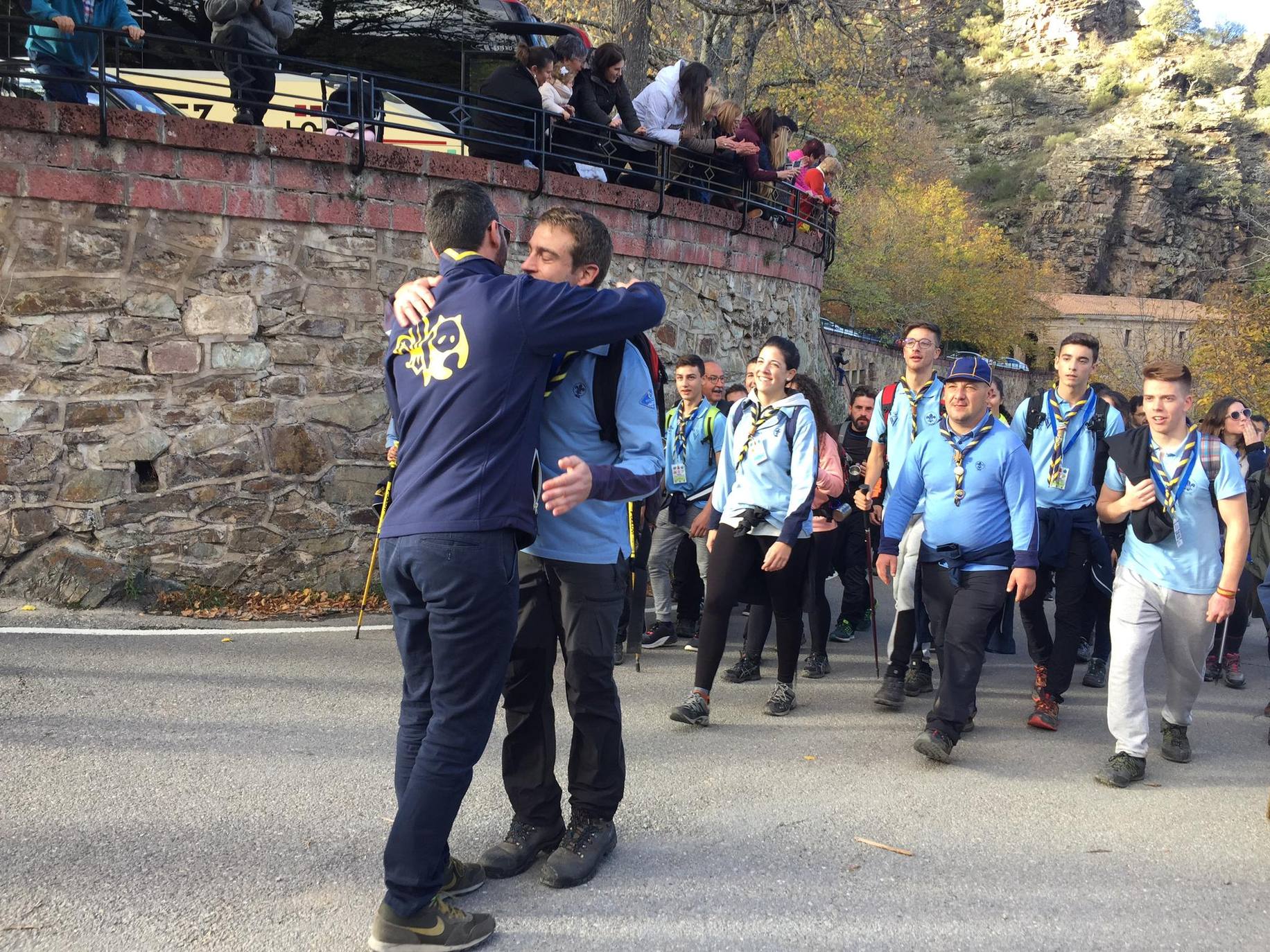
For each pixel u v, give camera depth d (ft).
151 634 20.43
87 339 21.72
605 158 29.27
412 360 9.83
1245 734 18.51
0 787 12.89
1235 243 324.80
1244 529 15.17
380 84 30.37
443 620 9.38
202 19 28.30
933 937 10.28
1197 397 131.23
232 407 23.13
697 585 23.90
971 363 16.16
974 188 339.77
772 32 62.59
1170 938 10.47
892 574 17.08
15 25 23.49
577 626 11.25
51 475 21.59
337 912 10.23
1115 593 15.98
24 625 20.27
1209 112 338.95
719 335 34.17
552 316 9.60
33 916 9.89
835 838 12.68
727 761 15.44
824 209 42.57
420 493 9.50
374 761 14.47
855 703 19.13
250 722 15.81
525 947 9.77
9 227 20.94
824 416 20.42
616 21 47.62
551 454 11.02
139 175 21.77
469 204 10.32
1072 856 12.45
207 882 10.73
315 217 23.63
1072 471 18.70
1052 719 18.06
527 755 11.46
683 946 9.91
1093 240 315.99
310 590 24.02
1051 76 384.68
